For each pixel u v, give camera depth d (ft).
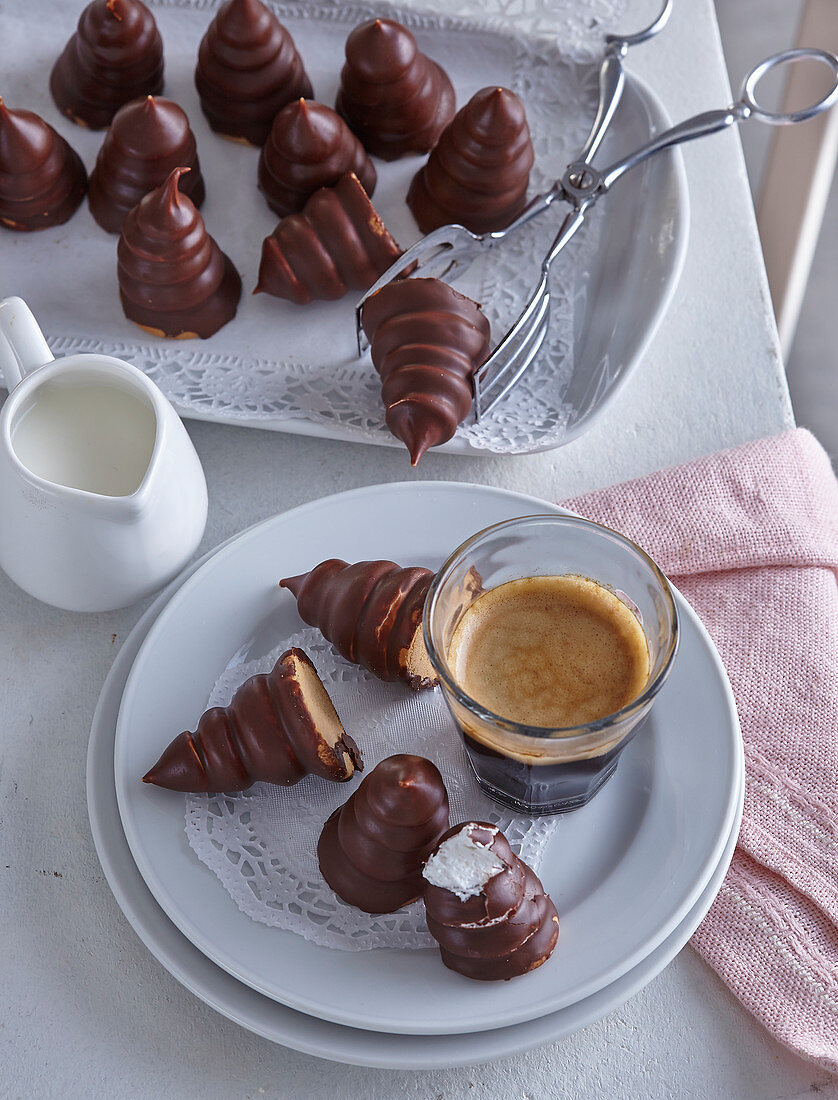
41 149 1.98
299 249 1.92
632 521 1.83
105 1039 1.55
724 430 1.95
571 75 2.18
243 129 2.11
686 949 1.60
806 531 1.82
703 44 2.30
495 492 1.77
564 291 2.02
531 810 1.60
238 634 1.71
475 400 1.85
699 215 2.13
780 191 2.66
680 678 1.64
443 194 2.00
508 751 1.48
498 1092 1.52
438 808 1.50
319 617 1.67
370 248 1.92
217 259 1.92
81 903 1.62
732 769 1.58
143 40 2.07
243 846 1.58
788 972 1.56
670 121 2.07
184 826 1.58
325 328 1.98
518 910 1.45
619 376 1.88
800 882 1.59
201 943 1.50
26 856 1.65
